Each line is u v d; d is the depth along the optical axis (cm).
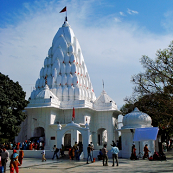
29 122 4372
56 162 2511
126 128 3005
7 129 3578
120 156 3039
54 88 4903
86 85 5338
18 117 3838
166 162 2334
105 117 4600
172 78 2750
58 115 4516
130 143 2984
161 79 2833
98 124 4606
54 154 2859
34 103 4378
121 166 2034
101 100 4841
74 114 4222
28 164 2369
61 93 4828
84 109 4353
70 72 5150
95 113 4691
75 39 5628
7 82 3791
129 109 4066
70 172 1722
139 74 2995
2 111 3500
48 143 4116
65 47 5419
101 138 5144
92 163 2339
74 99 4769
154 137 2533
